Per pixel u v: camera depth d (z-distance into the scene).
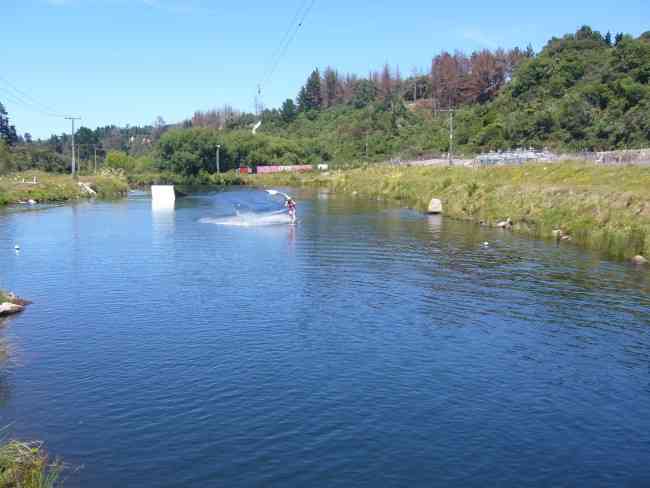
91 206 78.56
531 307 25.69
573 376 18.39
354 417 15.55
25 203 82.00
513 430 15.02
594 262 35.22
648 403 16.62
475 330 22.59
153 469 13.08
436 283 30.00
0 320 23.73
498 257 36.97
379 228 51.62
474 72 186.12
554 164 67.31
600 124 95.25
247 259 36.62
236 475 12.88
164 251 39.75
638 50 108.06
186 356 19.69
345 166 143.75
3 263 35.53
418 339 21.56
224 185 145.88
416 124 164.38
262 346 20.67
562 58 132.50
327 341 21.20
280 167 161.88
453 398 16.75
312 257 37.28
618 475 13.13
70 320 23.70
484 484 12.71
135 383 17.58
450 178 75.94
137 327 22.77
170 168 156.62
